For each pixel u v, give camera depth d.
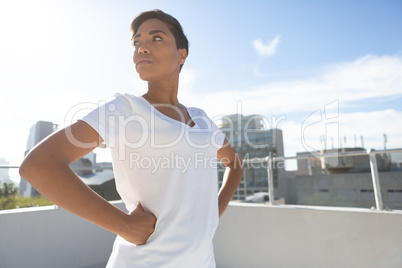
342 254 1.63
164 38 0.64
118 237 0.55
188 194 0.55
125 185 0.53
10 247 1.62
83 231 2.01
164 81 0.68
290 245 1.81
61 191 0.38
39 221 1.77
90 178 11.02
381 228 1.54
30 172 0.36
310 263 1.73
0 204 16.31
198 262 0.54
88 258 2.01
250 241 1.98
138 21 0.67
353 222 1.62
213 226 0.62
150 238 0.49
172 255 0.49
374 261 1.53
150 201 0.51
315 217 1.75
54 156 0.38
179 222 0.52
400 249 1.47
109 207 0.43
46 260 1.78
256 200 31.53
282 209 1.88
